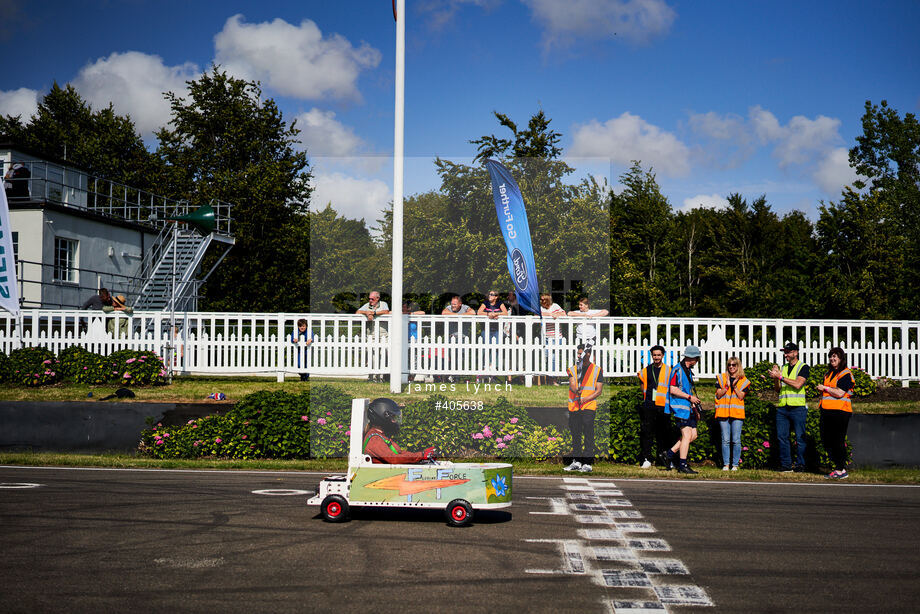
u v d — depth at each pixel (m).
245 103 44.59
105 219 29.27
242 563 6.29
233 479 11.04
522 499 9.65
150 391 15.89
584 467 12.13
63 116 56.16
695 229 54.88
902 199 50.50
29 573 5.92
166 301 29.03
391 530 7.69
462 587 5.67
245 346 17.95
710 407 15.24
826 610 5.24
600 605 5.28
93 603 5.20
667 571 6.19
